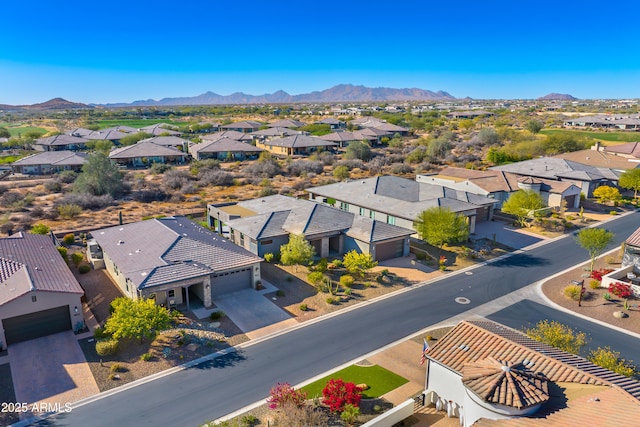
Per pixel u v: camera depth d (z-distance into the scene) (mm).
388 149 119438
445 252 45312
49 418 21266
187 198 69188
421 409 22344
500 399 17812
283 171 91938
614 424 15883
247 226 43906
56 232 49500
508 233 51688
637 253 39875
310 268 40344
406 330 30109
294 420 20203
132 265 33375
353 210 55062
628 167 74312
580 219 57188
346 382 23641
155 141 117938
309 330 29938
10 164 93688
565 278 38844
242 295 34875
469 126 160625
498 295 35625
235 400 22734
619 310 32875
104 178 70625
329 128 160125
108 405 22234
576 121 162625
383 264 42062
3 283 29125
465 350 22109
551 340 25156
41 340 27984
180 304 32812
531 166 74438
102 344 26172
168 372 25047
